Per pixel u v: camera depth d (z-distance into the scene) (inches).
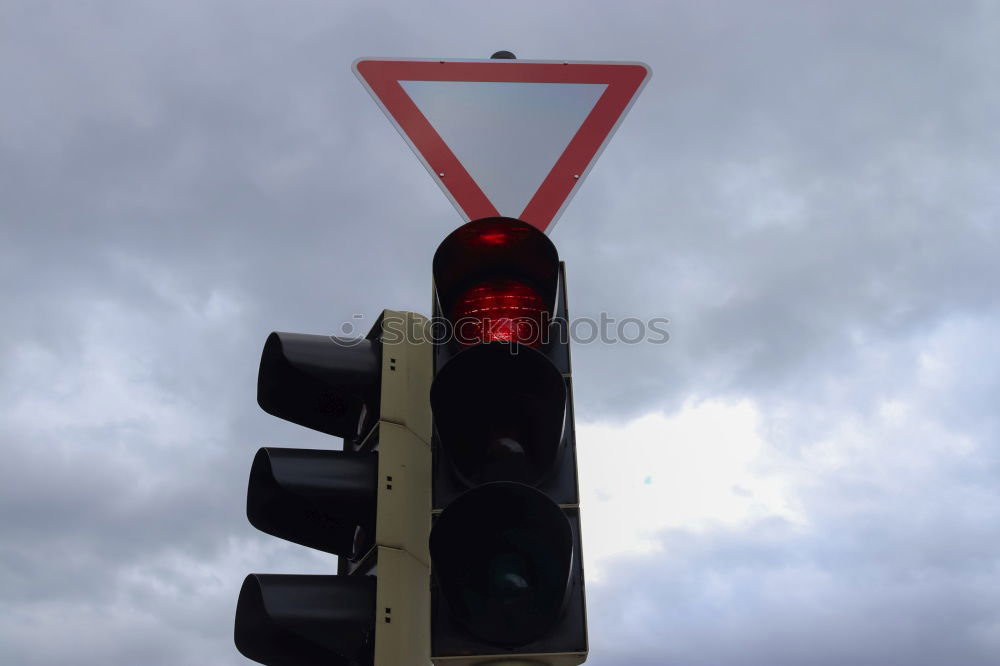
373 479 127.5
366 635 118.8
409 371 134.4
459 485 113.5
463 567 107.9
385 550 122.0
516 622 105.1
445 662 103.3
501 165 150.5
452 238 121.8
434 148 150.7
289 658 123.7
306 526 134.3
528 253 122.2
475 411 116.9
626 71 155.4
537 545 109.3
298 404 140.5
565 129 152.5
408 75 153.5
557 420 113.8
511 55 158.9
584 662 104.9
